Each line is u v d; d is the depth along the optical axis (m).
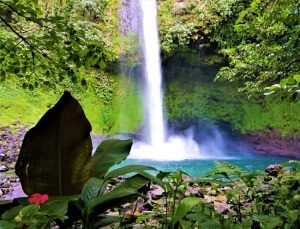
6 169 7.82
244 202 2.63
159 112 17.06
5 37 4.11
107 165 2.25
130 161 12.03
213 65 16.62
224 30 15.32
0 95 13.76
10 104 13.64
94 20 16.02
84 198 1.92
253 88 7.78
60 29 3.71
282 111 15.86
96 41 3.92
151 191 3.47
